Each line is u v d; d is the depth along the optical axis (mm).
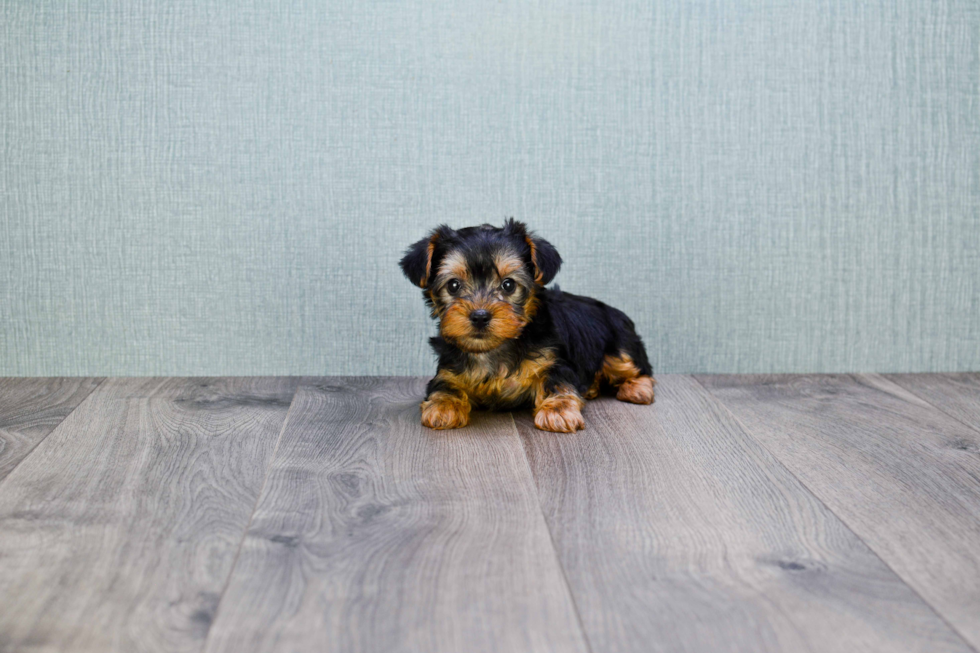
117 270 1201
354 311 1219
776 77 1197
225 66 1174
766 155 1206
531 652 637
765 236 1220
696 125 1200
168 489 849
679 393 1146
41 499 828
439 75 1184
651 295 1225
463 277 1021
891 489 854
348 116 1186
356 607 677
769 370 1243
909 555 743
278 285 1211
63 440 968
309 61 1177
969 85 1205
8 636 648
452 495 840
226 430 1002
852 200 1218
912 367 1245
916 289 1236
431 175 1197
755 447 954
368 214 1201
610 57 1188
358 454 934
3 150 1177
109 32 1164
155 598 687
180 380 1204
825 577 713
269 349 1225
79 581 706
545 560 733
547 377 1049
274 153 1188
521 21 1180
